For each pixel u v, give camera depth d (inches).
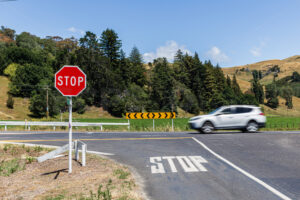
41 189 233.8
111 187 229.6
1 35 5644.7
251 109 702.5
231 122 689.0
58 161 365.4
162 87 3732.8
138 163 342.0
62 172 296.7
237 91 5506.9
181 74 4520.2
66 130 957.2
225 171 288.0
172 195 209.5
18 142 586.2
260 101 7007.9
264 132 722.8
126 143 549.3
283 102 7632.9
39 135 749.9
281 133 683.4
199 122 687.1
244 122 692.7
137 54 5019.7
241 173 278.4
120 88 3619.6
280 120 2383.1
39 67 3526.1
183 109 4013.3
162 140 585.0
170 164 329.1
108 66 3818.9
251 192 214.7
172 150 440.8
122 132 867.4
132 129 976.3
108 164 334.3
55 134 782.5
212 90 4296.3
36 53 4429.1
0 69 4010.8
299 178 257.3
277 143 503.2
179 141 557.3
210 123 690.8
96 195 207.0
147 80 4571.9
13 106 3019.2
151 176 272.2
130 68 4343.0
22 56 4047.7
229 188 226.4
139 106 3459.6
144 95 3737.7
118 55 4247.0
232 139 565.9
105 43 4234.7
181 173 282.8
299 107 7495.1
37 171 310.2
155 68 4709.6
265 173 277.9
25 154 426.3
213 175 271.4
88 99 3405.5
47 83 3292.3
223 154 393.1
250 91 7086.6
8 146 506.0
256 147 457.4
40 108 2802.7
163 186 235.0
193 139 582.6
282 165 316.2
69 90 296.2
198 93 4291.3
